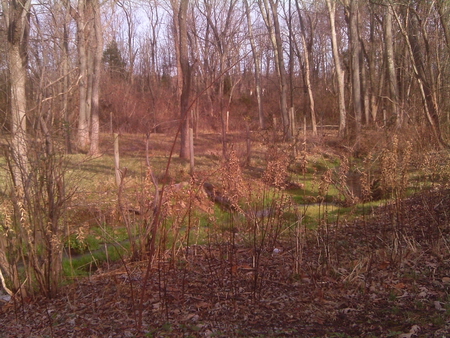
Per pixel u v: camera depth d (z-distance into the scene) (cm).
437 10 1588
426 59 1762
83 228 727
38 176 593
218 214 876
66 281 664
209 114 3228
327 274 605
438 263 625
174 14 2723
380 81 3069
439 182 846
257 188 762
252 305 530
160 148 2047
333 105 3111
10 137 577
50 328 514
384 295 541
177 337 464
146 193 738
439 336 432
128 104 2911
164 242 675
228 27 3319
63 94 618
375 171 989
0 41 833
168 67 4422
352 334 455
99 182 1227
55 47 715
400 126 1440
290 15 3011
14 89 610
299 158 826
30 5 912
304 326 476
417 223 766
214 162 1719
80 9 1980
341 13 3734
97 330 498
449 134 1450
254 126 2084
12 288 610
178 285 599
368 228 800
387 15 2388
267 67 3841
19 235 598
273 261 664
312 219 909
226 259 692
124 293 593
